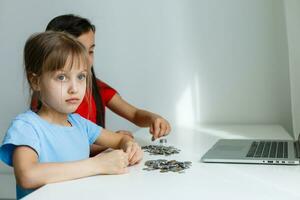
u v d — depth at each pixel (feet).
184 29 6.23
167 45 6.31
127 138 3.80
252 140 4.26
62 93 3.10
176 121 6.35
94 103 4.65
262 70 6.03
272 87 6.02
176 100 6.33
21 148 2.86
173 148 3.89
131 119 5.15
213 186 2.48
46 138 3.16
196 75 6.24
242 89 6.13
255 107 6.11
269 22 5.94
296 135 5.35
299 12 5.28
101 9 6.45
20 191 2.88
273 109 6.05
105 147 3.92
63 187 2.50
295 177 2.68
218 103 6.21
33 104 3.38
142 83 6.42
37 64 3.11
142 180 2.65
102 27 6.47
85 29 4.35
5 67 6.80
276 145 3.86
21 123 3.05
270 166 3.03
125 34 6.42
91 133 3.78
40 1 6.62
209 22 6.15
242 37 6.06
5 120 6.88
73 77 3.14
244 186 2.48
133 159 3.13
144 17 6.34
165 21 6.29
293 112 5.40
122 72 6.47
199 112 6.27
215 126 5.84
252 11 5.99
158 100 6.39
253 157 3.21
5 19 6.73
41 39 3.16
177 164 3.09
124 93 6.49
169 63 6.32
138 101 6.45
